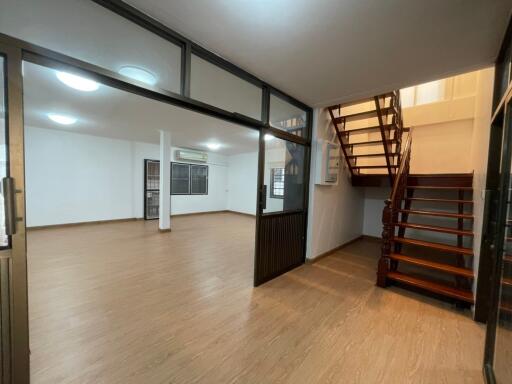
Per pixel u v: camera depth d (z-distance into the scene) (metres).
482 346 1.86
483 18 1.50
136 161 6.82
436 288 2.57
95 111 3.78
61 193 5.59
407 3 1.39
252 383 1.47
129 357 1.65
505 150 1.59
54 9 1.50
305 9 1.47
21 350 1.15
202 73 2.33
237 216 8.20
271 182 3.16
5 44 1.04
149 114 3.94
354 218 5.04
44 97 3.15
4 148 1.06
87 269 3.19
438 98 4.54
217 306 2.35
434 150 4.55
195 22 1.64
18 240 1.11
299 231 3.51
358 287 2.87
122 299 2.43
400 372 1.60
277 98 2.90
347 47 1.88
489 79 2.28
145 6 1.49
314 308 2.37
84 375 1.49
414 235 4.75
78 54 1.98
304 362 1.66
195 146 7.38
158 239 4.87
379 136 4.89
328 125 3.74
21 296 1.14
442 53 1.92
